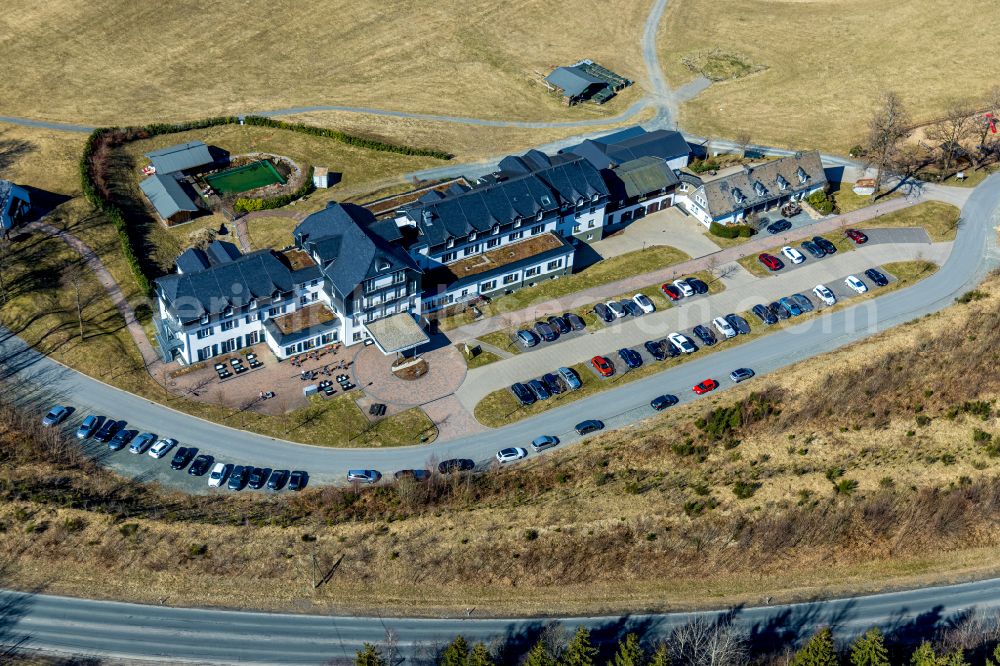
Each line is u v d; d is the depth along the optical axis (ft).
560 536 422.82
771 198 598.34
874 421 477.36
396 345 490.08
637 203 595.06
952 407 485.15
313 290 505.66
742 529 430.20
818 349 510.58
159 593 399.85
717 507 437.17
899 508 444.14
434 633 392.47
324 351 502.38
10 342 498.28
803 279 555.28
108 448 448.65
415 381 488.85
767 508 437.99
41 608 391.86
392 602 402.52
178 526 417.28
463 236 522.88
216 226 584.40
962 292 547.49
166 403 471.21
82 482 433.07
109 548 409.08
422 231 516.73
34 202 591.37
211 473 439.22
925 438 472.85
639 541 424.46
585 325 522.06
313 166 640.99
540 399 481.87
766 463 456.86
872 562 430.61
